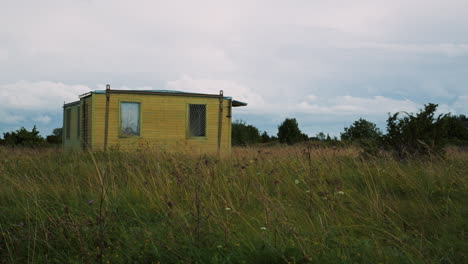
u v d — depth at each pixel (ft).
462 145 65.51
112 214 18.20
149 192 21.48
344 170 29.30
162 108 62.49
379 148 36.35
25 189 23.67
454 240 15.35
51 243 15.61
